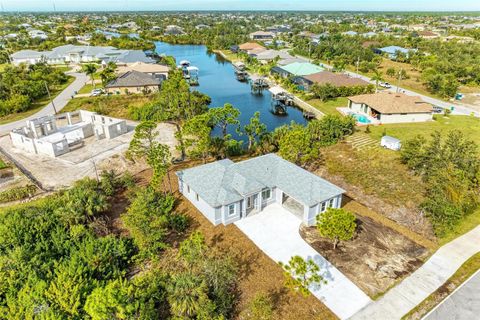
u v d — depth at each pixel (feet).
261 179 104.94
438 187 99.60
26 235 84.58
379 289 73.92
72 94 244.83
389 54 397.19
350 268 80.02
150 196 95.71
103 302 59.31
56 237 86.53
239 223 97.96
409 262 82.28
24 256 76.59
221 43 505.25
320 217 84.38
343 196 115.85
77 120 193.47
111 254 80.38
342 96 245.65
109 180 115.55
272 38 581.53
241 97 260.62
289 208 105.50
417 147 127.75
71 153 148.05
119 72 300.40
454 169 108.78
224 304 67.62
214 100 250.78
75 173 130.21
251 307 69.36
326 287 74.43
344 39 467.11
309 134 150.71
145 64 308.81
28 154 146.82
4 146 155.12
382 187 118.11
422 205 100.58
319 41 497.87
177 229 94.12
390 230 94.99
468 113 205.98
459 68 282.97
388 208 107.45
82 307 64.18
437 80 247.50
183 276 70.44
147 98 232.12
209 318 63.87
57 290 64.08
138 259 83.87
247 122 203.10
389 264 81.41
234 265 80.38
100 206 97.55
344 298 71.67
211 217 97.35
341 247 87.30
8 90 228.84
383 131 172.55
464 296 71.97
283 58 358.64
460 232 94.43
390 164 133.08
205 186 100.63
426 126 180.65
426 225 97.86
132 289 66.59
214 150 140.77
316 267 68.85
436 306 69.51
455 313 67.92
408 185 117.08
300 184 100.83
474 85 271.90
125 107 216.95
